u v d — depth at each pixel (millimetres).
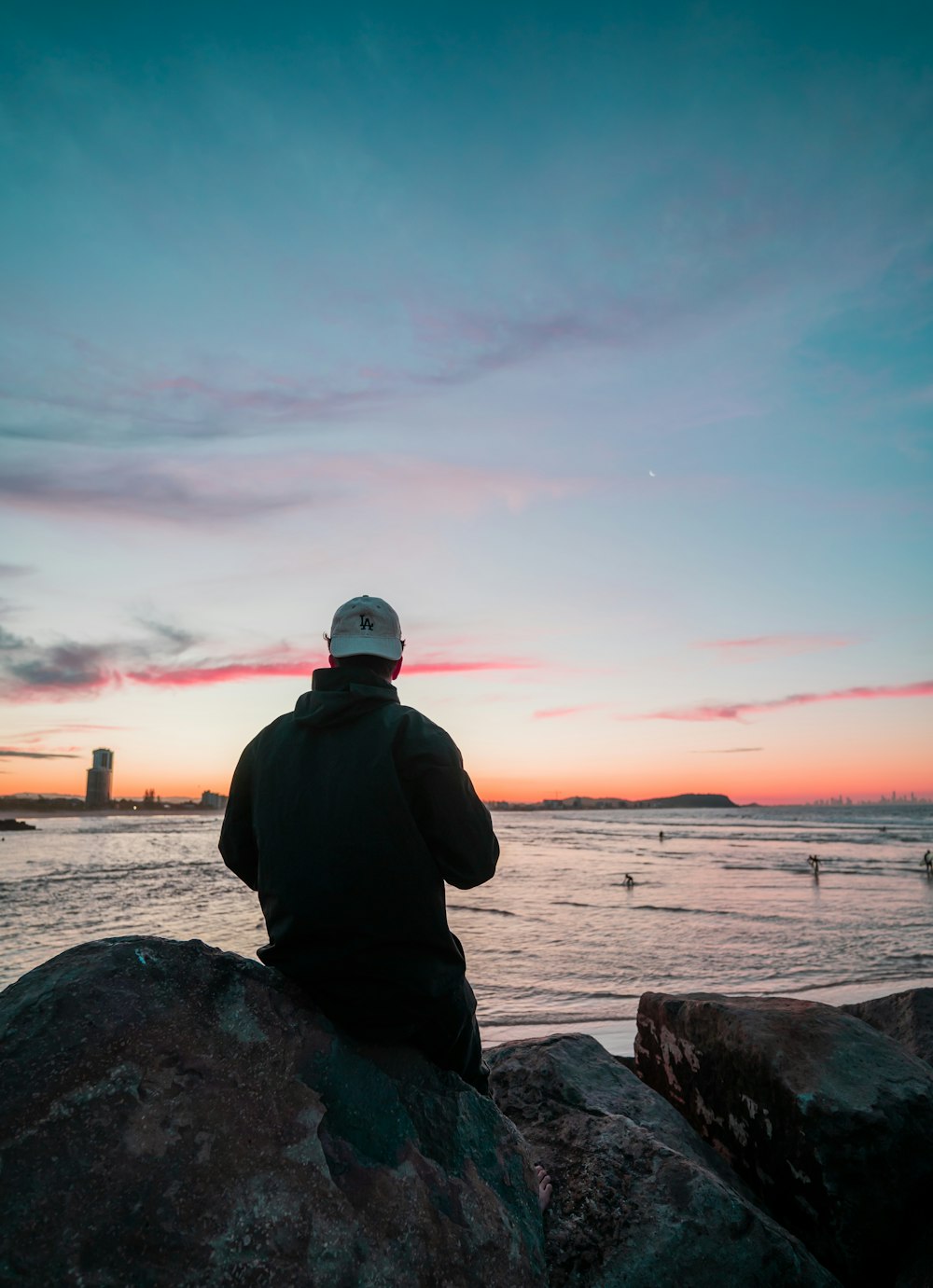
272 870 2039
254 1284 1454
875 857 63438
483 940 20469
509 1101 3352
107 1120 1573
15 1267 1338
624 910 28125
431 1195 1827
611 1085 3596
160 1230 1454
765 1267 2414
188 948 2041
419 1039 2156
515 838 108062
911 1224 3039
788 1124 3252
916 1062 3475
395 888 1978
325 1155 1729
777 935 21922
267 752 2182
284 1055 1876
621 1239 2381
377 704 2148
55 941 19094
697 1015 3979
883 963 17375
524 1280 1860
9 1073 1602
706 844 87125
